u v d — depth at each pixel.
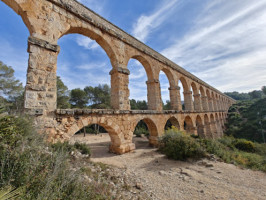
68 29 9.26
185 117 21.61
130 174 7.54
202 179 7.59
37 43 7.47
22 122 4.97
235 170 9.20
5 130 3.64
